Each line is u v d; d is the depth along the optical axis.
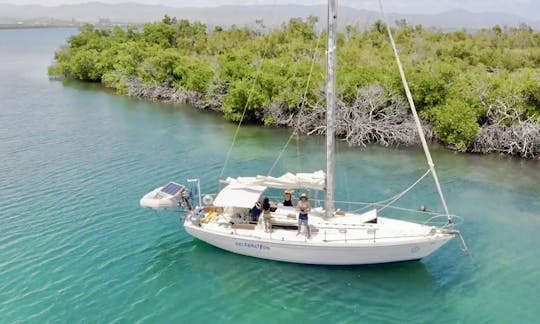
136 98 64.69
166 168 33.50
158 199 21.25
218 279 19.52
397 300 18.27
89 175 31.67
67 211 25.73
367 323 16.94
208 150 38.69
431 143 42.38
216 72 57.53
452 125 39.09
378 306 17.91
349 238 19.80
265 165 34.97
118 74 71.94
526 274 20.22
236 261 20.89
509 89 40.28
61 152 37.12
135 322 16.73
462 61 61.34
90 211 25.81
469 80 44.06
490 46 73.88
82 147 38.75
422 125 42.31
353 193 29.44
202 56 79.25
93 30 103.88
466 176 33.19
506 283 19.52
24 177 31.03
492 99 40.66
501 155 39.00
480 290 19.02
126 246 22.14
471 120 39.00
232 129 46.97
